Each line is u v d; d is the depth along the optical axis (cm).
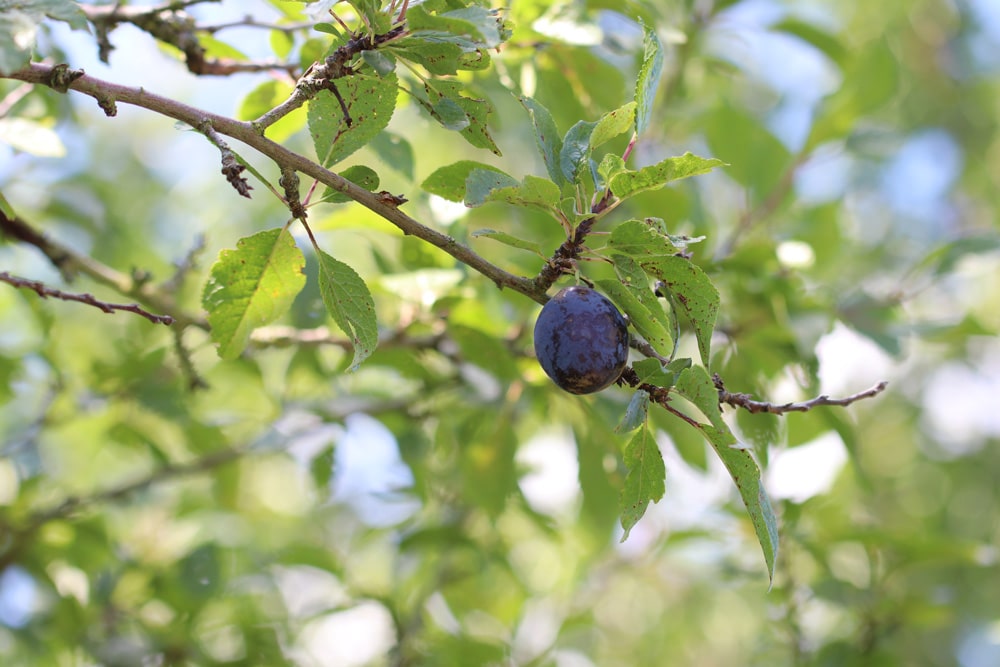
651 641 177
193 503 127
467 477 110
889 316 111
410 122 163
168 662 110
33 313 109
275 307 85
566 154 82
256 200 156
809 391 106
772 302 105
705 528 120
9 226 103
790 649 116
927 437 205
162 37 98
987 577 177
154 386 113
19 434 121
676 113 123
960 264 112
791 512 111
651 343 82
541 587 157
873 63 120
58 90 79
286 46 99
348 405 112
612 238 80
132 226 149
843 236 129
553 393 108
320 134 84
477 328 102
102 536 112
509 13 94
